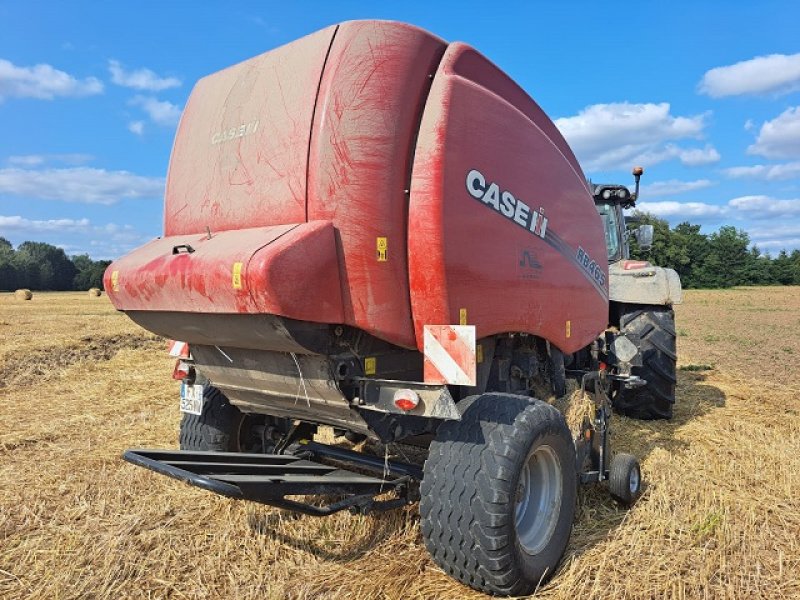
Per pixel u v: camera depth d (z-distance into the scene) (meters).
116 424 6.26
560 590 2.92
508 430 2.90
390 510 3.66
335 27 2.98
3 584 2.97
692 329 18.97
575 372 4.62
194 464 3.05
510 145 3.52
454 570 2.90
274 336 2.78
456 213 3.07
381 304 2.93
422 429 3.30
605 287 4.95
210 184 3.35
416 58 3.12
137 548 3.31
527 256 3.65
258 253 2.60
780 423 6.13
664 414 6.14
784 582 3.01
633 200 7.30
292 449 3.92
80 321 19.41
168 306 3.10
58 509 3.88
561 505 3.25
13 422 6.36
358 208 2.87
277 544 3.37
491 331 3.36
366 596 2.87
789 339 15.61
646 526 3.54
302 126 2.90
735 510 3.78
